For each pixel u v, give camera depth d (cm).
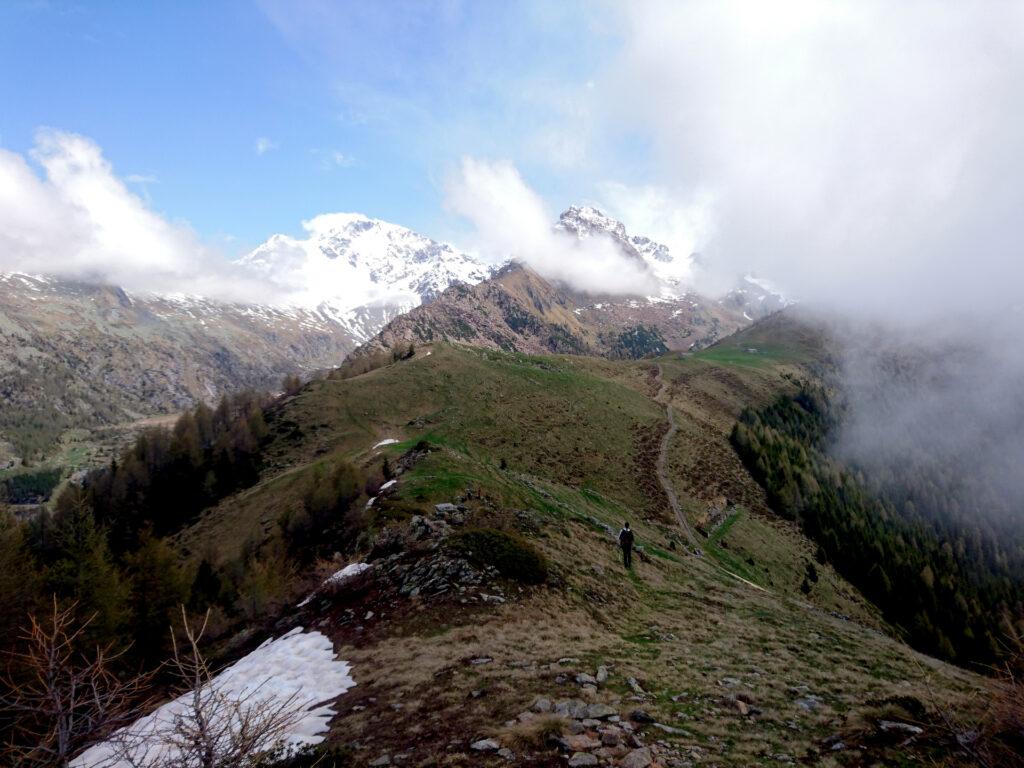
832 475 12962
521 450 8750
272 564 4294
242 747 696
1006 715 935
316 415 11025
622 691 1500
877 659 2177
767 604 3409
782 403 16812
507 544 2756
